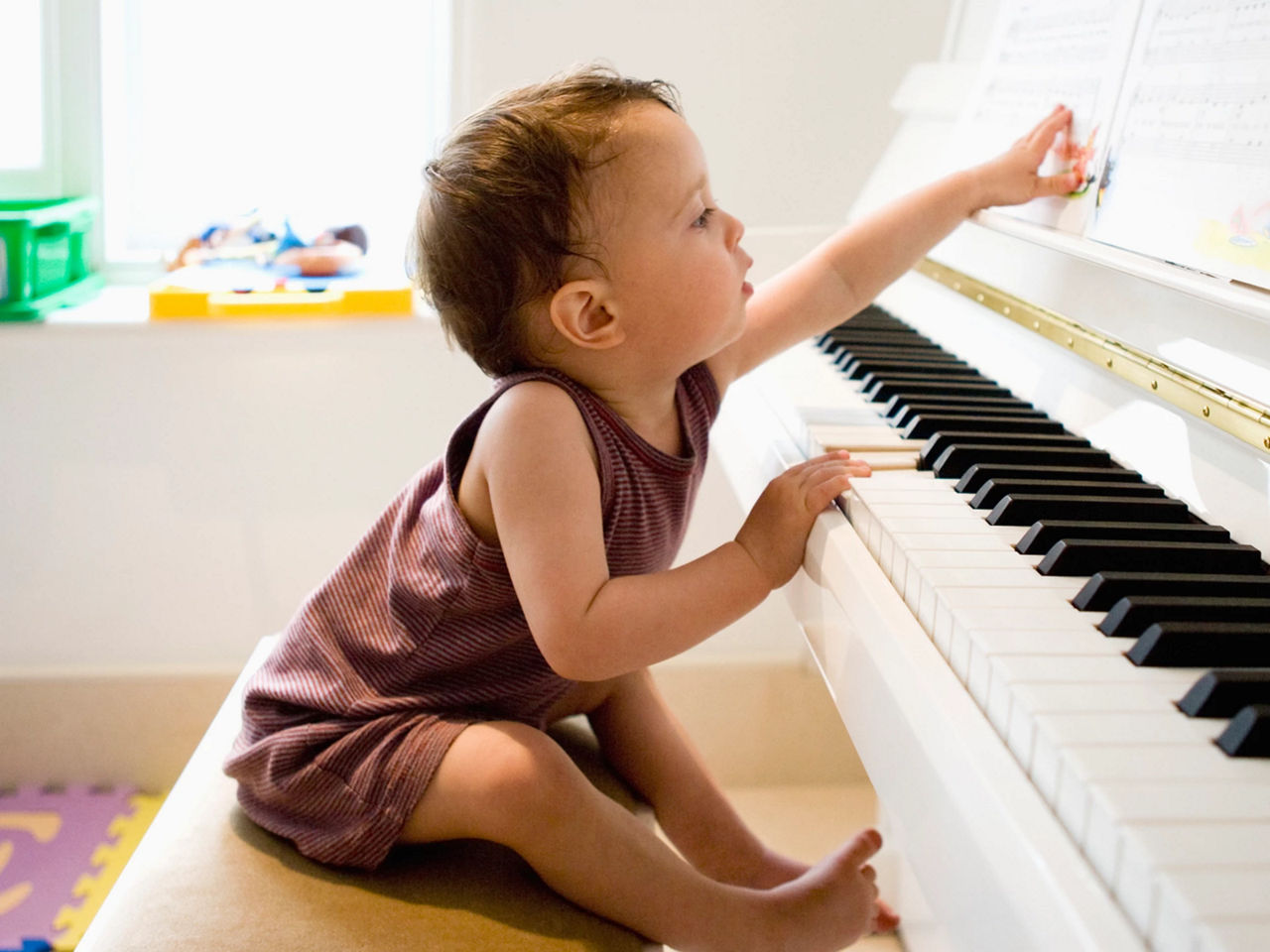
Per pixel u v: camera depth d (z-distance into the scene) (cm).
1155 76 93
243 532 188
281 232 185
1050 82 112
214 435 183
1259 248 76
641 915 89
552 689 106
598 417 92
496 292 92
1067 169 106
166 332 173
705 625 88
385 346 182
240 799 99
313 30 198
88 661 190
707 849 111
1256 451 78
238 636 192
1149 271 83
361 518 190
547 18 176
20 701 186
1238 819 49
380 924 85
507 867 94
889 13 171
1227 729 54
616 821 90
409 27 198
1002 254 117
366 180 205
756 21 174
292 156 203
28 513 184
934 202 111
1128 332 94
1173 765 52
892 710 71
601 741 113
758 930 93
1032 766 56
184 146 201
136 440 182
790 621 192
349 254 186
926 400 107
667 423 101
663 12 175
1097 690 59
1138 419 92
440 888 90
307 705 99
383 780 92
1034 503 82
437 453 188
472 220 90
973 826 58
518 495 88
